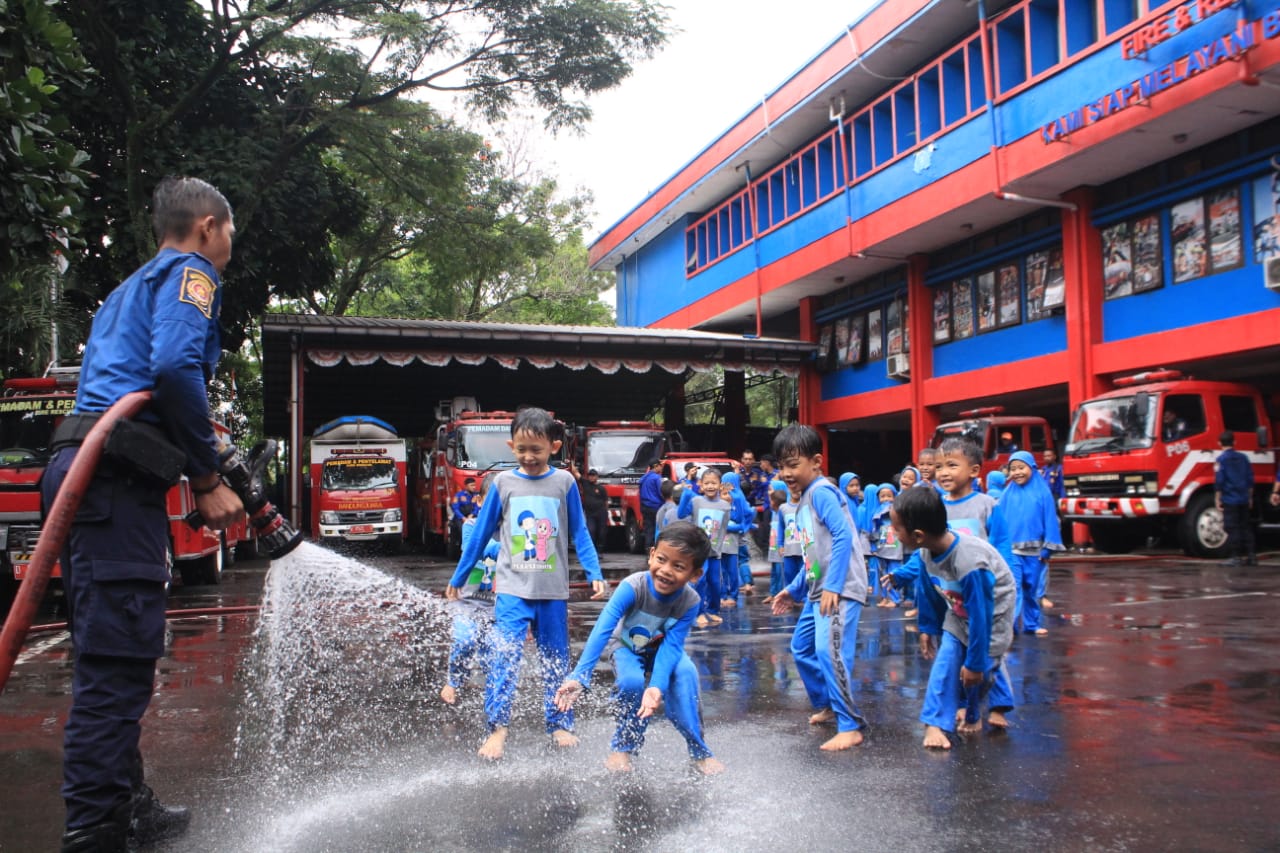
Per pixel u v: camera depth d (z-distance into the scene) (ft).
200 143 60.90
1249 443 52.85
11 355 48.57
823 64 74.84
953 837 10.68
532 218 119.03
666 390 101.50
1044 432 61.93
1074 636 25.77
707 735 15.62
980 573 14.44
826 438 89.15
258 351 98.32
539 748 14.87
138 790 10.98
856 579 15.61
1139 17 52.26
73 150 24.29
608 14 62.34
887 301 80.33
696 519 32.53
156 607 9.81
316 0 58.85
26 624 8.54
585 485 66.49
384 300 129.18
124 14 57.88
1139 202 57.11
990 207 63.57
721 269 95.61
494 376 95.25
